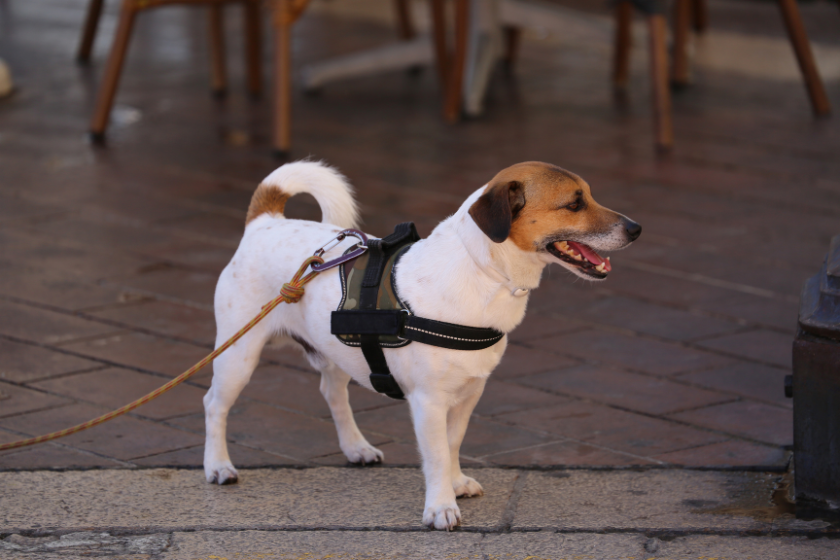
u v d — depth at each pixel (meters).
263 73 9.91
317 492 3.19
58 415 3.69
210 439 3.25
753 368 4.19
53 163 6.95
